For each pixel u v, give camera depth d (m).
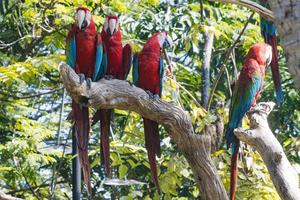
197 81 11.80
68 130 12.30
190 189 10.34
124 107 5.88
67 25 9.77
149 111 5.97
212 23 9.46
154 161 6.27
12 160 10.24
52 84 11.46
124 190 11.01
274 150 5.92
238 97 6.97
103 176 11.17
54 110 12.23
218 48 11.63
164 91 8.09
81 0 9.38
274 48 7.11
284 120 12.23
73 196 8.74
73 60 6.36
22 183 11.68
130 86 5.86
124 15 11.05
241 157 8.02
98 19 9.23
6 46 10.46
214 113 7.47
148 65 6.58
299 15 3.05
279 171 5.87
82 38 6.29
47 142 12.03
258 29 10.19
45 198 11.08
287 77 11.87
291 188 5.81
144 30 11.14
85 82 5.50
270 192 7.98
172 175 8.07
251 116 6.21
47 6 9.48
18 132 10.06
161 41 6.69
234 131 6.12
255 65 7.06
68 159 10.91
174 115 6.03
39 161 10.41
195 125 7.04
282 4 3.08
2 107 10.98
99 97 5.63
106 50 6.37
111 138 10.14
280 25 3.09
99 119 6.18
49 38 10.23
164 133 11.08
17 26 10.34
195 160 6.18
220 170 7.99
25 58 11.37
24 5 10.22
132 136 8.96
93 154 9.84
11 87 11.22
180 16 11.06
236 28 10.23
